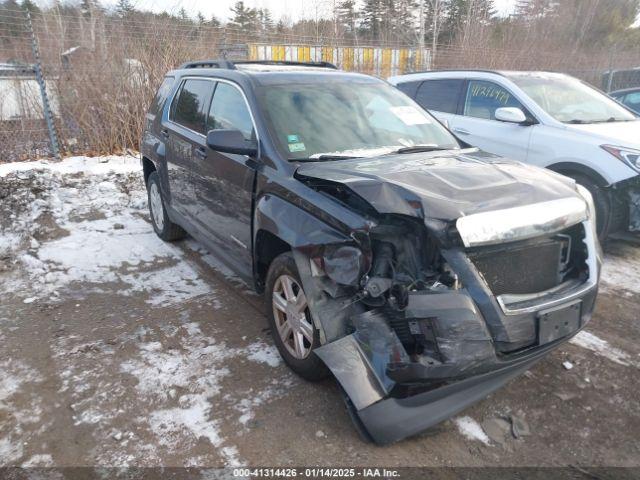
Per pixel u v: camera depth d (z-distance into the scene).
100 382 3.35
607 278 5.08
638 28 30.69
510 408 3.16
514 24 21.38
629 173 5.19
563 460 2.75
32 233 6.09
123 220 6.77
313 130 3.80
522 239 2.74
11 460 2.71
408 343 2.64
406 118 4.32
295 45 12.98
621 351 3.78
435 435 2.93
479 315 2.59
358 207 2.93
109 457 2.73
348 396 2.77
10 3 10.09
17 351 3.71
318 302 2.89
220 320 4.18
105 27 10.30
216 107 4.45
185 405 3.14
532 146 6.05
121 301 4.51
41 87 9.32
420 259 2.73
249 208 3.71
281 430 2.93
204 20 11.45
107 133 10.18
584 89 6.96
